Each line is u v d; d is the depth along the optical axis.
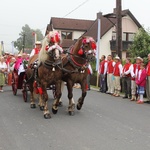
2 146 5.47
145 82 11.02
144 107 9.99
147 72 11.02
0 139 5.93
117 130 6.69
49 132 6.45
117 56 13.83
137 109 9.55
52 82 7.89
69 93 8.20
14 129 6.73
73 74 7.96
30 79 9.11
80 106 8.80
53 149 5.29
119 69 12.89
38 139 5.92
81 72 7.99
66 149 5.30
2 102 10.51
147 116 8.40
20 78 10.78
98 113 8.67
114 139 5.95
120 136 6.18
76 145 5.53
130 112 8.97
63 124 7.20
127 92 12.29
